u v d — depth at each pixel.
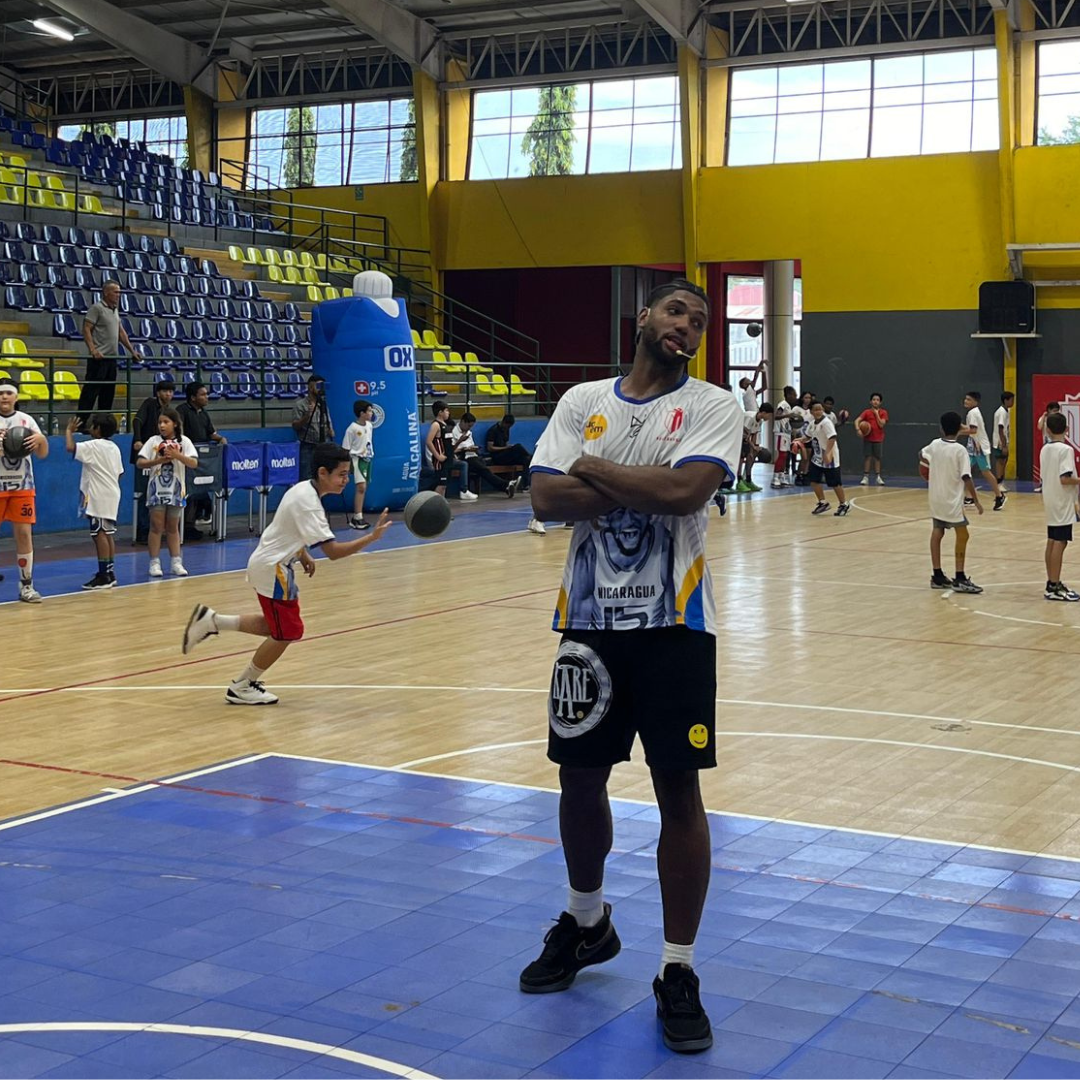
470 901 5.27
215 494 17.78
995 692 9.35
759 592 13.95
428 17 30.86
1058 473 13.34
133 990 4.41
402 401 21.72
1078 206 27.59
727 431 4.16
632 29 30.69
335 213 33.12
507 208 31.91
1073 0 27.56
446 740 7.95
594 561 4.24
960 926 5.01
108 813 6.45
